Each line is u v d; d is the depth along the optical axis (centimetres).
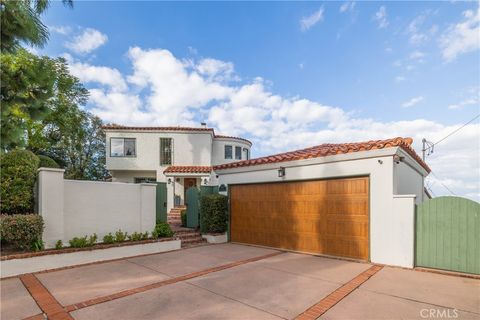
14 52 595
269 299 511
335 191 869
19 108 620
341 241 847
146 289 570
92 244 842
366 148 786
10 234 698
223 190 1250
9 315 452
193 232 1234
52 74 637
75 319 433
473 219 668
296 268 732
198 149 2236
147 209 1007
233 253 938
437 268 701
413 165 1025
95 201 895
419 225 730
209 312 456
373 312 452
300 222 954
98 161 3191
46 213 779
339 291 550
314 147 1265
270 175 1050
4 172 801
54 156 2630
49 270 723
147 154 2211
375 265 755
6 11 530
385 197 766
